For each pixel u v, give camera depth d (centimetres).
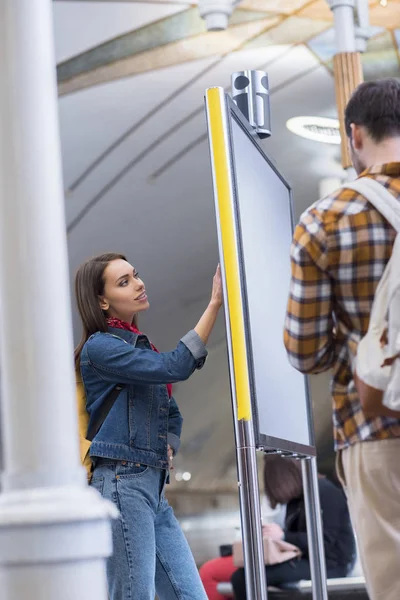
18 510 198
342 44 735
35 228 210
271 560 505
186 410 1761
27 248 209
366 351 224
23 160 211
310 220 233
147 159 1101
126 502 313
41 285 209
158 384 320
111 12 841
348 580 521
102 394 324
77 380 333
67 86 928
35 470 203
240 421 296
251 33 869
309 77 966
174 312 1498
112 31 859
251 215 333
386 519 230
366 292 230
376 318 226
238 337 299
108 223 1228
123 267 341
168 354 318
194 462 1800
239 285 301
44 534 196
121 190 1157
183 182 1166
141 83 945
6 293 209
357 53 735
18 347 207
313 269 232
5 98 214
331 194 238
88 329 337
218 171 306
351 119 248
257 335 320
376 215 230
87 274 340
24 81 214
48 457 204
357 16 755
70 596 197
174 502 1794
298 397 377
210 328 322
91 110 983
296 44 893
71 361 213
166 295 1446
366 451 232
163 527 335
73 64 898
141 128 1034
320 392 1617
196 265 1382
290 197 414
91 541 200
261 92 402
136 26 855
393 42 838
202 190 1193
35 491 201
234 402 297
